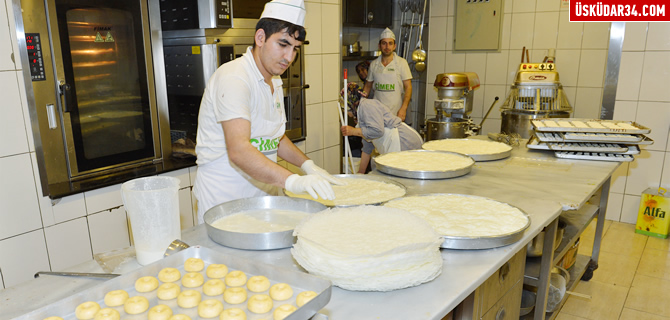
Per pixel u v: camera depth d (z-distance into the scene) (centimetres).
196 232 148
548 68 393
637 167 379
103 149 256
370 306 106
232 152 155
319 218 137
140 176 257
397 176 223
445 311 107
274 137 186
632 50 359
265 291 104
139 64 268
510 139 302
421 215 158
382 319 101
